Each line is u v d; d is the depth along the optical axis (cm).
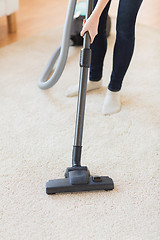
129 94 192
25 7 315
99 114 175
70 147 153
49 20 290
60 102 184
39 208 123
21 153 149
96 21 128
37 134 160
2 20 288
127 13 150
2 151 149
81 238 113
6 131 161
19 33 264
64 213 122
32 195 128
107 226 118
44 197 128
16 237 113
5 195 128
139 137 160
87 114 174
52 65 194
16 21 284
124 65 166
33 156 147
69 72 213
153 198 129
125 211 123
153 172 141
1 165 142
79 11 241
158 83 204
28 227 116
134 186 134
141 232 116
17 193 129
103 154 150
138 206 126
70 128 165
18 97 186
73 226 117
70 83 201
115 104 176
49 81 180
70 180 128
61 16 300
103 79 206
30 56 230
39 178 137
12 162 144
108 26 249
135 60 227
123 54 162
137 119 172
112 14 302
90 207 124
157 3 338
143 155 150
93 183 129
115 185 134
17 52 234
